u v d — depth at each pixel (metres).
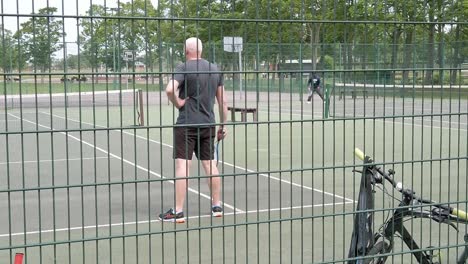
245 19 3.97
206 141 6.54
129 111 20.61
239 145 14.45
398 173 10.33
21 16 3.50
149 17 3.77
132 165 11.88
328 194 8.81
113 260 5.79
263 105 13.40
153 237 6.52
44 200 8.59
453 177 10.06
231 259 5.78
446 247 4.76
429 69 4.57
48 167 11.71
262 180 9.97
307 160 12.16
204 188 9.27
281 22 4.06
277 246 6.18
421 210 4.59
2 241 6.54
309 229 6.79
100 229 6.99
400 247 5.77
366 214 4.53
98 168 11.55
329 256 5.86
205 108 5.56
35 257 5.86
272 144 14.53
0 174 10.98
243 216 7.50
